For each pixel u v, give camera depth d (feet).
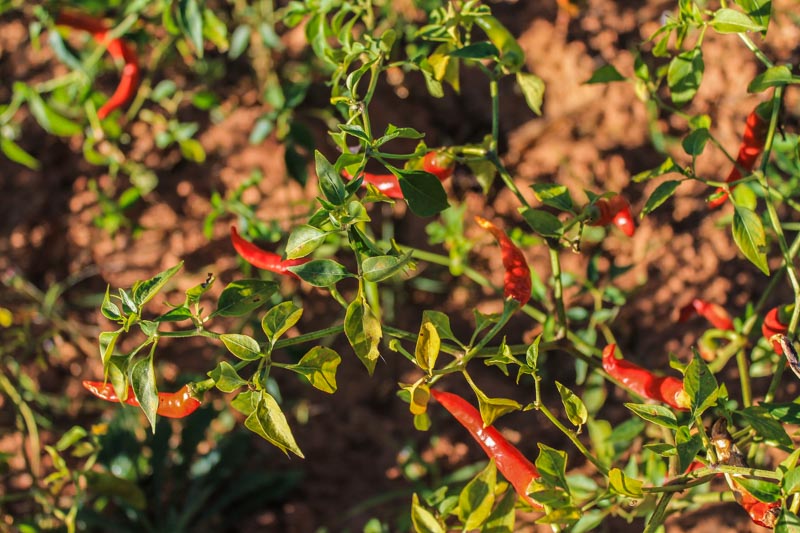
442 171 3.75
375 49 3.64
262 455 4.90
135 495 4.56
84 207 5.19
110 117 5.05
